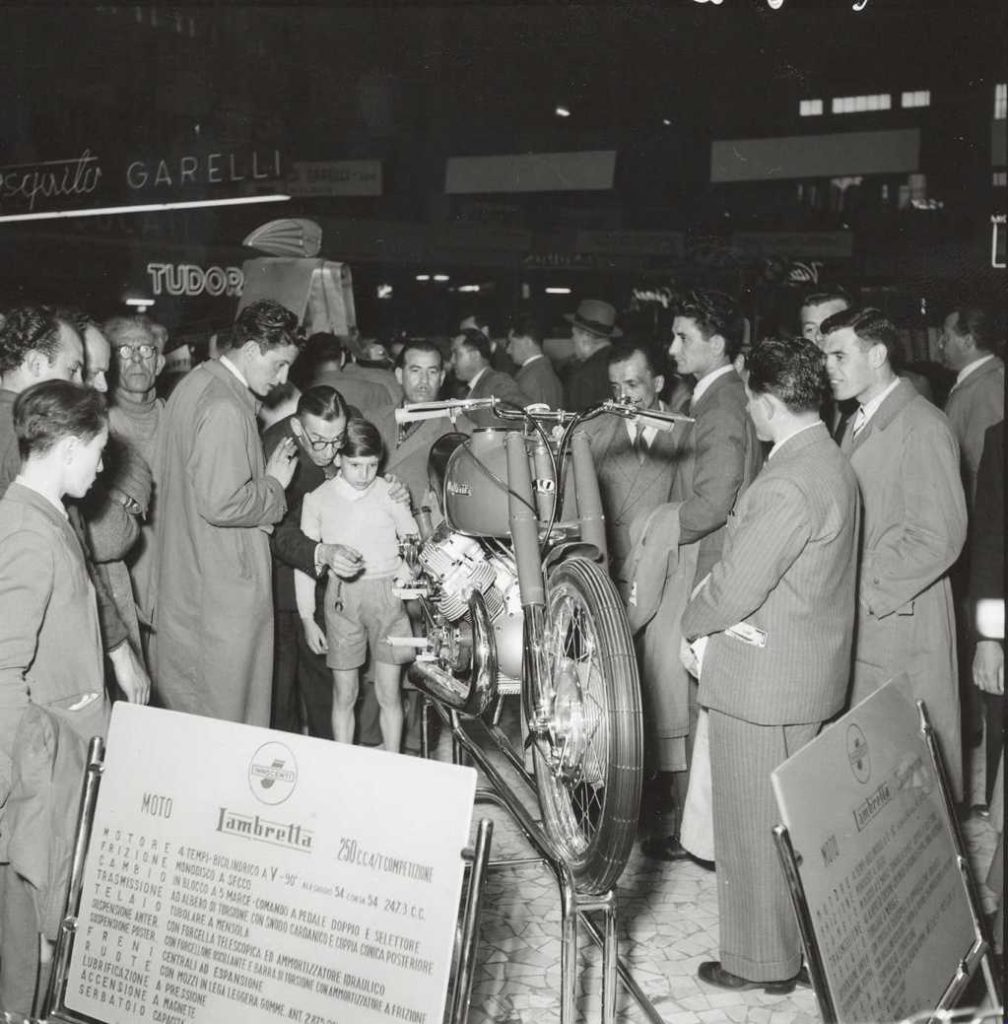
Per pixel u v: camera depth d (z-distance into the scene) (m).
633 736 2.54
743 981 3.18
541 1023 2.98
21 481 2.69
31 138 9.04
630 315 12.45
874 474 3.57
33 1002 2.72
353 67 10.33
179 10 9.38
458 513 3.30
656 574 3.97
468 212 12.15
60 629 2.66
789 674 2.99
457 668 3.37
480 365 6.87
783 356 3.04
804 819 2.04
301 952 2.10
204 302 9.77
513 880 3.82
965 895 2.44
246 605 4.07
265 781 2.19
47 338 3.24
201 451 3.91
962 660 4.69
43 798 2.58
